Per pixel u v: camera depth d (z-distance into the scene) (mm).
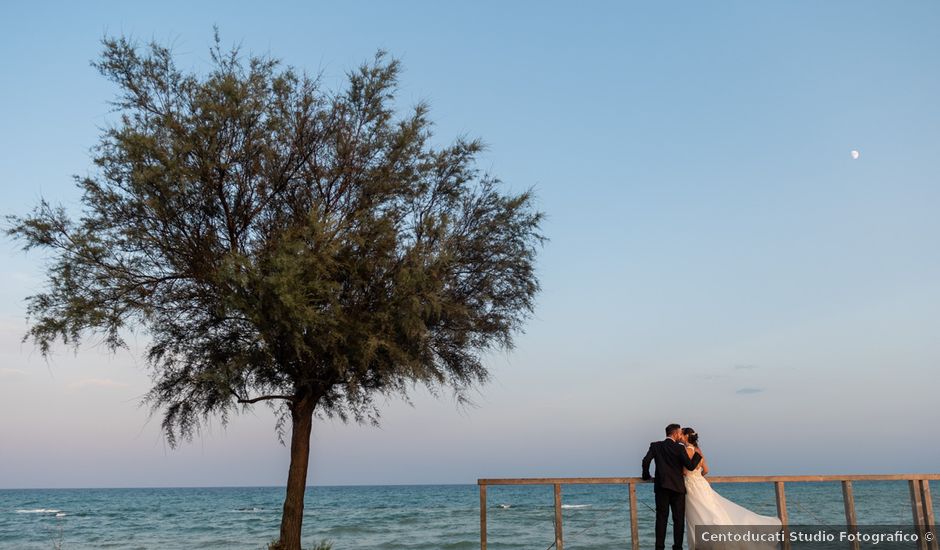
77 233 12477
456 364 14156
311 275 11992
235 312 12406
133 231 12656
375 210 13570
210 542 33594
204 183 12836
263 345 12289
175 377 13297
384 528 40531
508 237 14586
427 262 12594
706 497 10328
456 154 14797
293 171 13648
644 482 10859
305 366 13305
